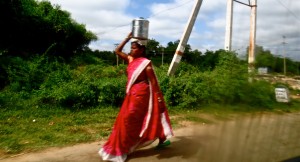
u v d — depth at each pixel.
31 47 22.59
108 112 8.00
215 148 2.39
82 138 5.52
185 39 11.34
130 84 4.24
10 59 11.63
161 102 4.34
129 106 4.18
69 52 29.16
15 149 4.86
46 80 9.61
